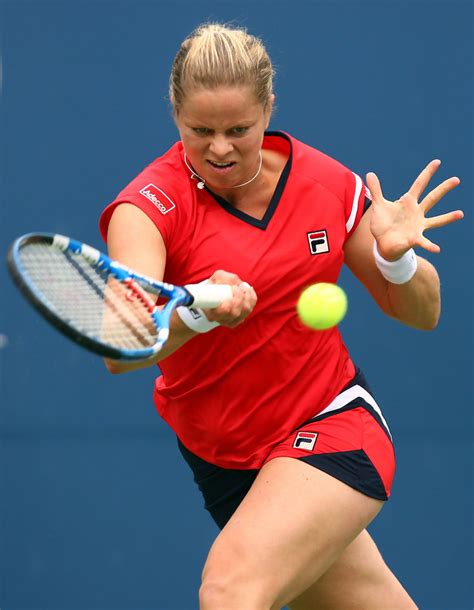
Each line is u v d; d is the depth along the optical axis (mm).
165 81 20078
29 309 19891
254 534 10570
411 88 20188
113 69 20062
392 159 20109
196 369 11586
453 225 20312
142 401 19922
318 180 11617
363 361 20172
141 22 20047
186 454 12633
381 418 12109
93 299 9891
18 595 19375
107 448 19797
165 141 20062
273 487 11031
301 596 12633
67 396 19859
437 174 20219
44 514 19594
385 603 12531
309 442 11406
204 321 10266
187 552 19625
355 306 20203
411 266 11602
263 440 11781
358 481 11266
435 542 19953
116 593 19469
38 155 19984
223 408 11719
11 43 19969
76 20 20016
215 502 12641
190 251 11188
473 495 20078
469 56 20234
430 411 20203
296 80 19984
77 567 19500
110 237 10930
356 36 20094
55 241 9539
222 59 10211
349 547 12375
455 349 20297
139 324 9867
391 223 11336
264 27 19984
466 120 20234
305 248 11398
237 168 10727
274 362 11484
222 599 10234
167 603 19484
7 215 19922
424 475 20047
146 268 10609
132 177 20047
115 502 19703
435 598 19828
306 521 10758
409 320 12352
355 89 20094
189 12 20062
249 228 11281
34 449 19734
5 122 19953
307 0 20016
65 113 20047
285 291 11344
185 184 11219
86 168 20031
